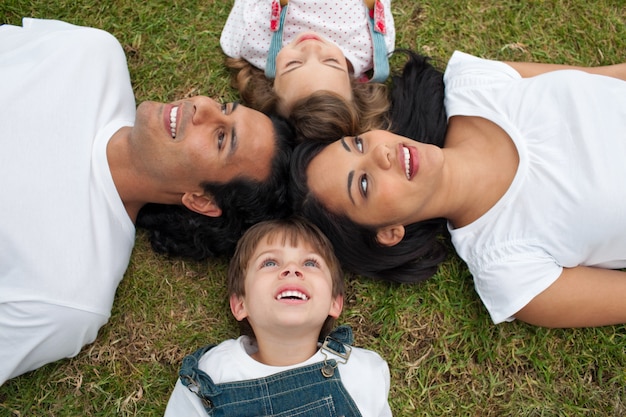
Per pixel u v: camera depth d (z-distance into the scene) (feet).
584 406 5.89
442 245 6.09
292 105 5.73
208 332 5.90
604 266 5.75
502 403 5.88
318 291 4.99
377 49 6.31
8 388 5.61
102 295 5.25
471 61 6.06
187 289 5.98
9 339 5.03
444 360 5.95
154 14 6.40
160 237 5.90
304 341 5.13
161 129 4.92
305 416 4.88
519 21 6.66
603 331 6.02
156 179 5.29
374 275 5.93
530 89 5.65
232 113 5.19
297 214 5.58
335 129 5.57
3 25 5.90
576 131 5.36
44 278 4.99
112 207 5.37
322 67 5.77
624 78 6.00
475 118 5.79
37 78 5.33
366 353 5.41
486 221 5.57
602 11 6.68
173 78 6.36
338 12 6.30
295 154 5.50
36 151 5.16
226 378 5.00
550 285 5.35
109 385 5.72
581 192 5.25
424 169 4.92
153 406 5.69
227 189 5.40
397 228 5.39
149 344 5.84
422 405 5.84
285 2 6.18
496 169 5.57
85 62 5.54
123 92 5.79
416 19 6.64
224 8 6.52
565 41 6.66
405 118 6.08
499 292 5.47
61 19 6.31
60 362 5.70
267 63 6.21
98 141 5.35
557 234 5.35
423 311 6.04
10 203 5.01
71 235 5.10
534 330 5.99
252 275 5.13
